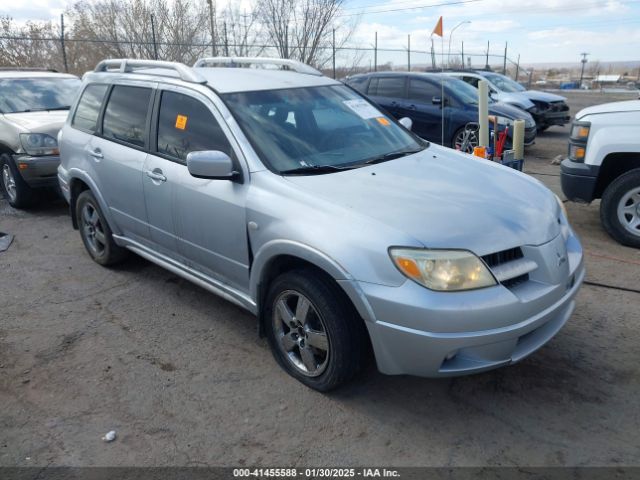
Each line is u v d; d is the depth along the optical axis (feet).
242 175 11.50
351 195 10.44
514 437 9.57
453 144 33.86
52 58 59.00
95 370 11.87
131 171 14.33
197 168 11.00
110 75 16.30
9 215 23.86
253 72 14.52
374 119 14.37
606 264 16.88
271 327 11.48
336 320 9.91
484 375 11.32
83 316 14.30
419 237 9.23
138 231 14.92
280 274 11.21
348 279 9.37
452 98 33.83
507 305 9.09
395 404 10.52
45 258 18.51
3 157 23.97
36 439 9.78
